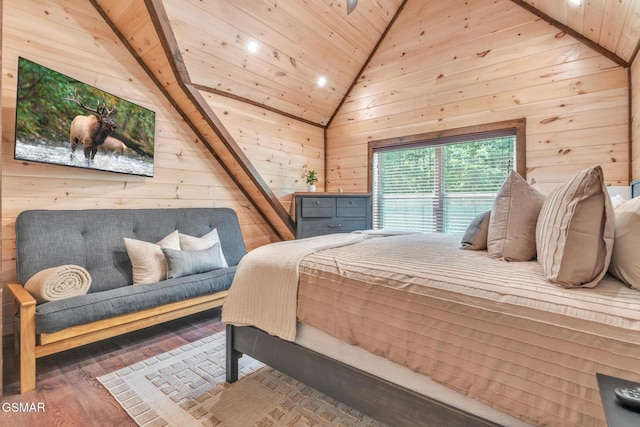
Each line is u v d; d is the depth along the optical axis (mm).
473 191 3303
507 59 3000
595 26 2348
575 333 769
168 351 2070
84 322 1772
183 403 1520
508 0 2994
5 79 2061
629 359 701
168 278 2375
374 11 3398
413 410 1049
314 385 1333
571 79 2688
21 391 1587
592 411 721
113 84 2629
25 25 2148
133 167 2701
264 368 1854
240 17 2645
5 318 2107
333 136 4320
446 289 1001
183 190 3191
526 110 2898
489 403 869
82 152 2320
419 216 3668
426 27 3492
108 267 2342
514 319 853
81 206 2439
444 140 3418
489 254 1471
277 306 1427
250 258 1604
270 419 1410
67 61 2354
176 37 2490
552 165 2768
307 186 4121
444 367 954
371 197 3775
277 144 3719
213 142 3326
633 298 823
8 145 2090
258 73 3170
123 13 2457
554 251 992
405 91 3658
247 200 3883
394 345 1065
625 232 950
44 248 2078
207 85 2957
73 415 1424
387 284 1126
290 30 3002
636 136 2295
